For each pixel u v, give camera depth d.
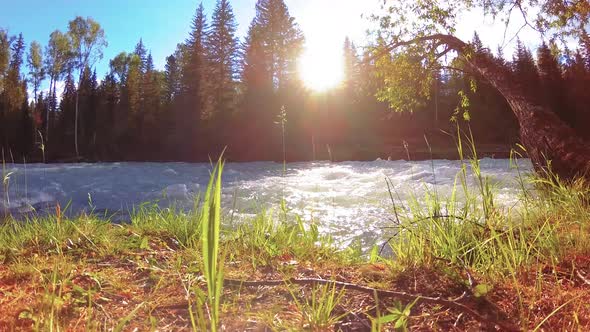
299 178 13.43
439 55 9.95
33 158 34.38
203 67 45.47
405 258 2.56
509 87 7.39
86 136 43.22
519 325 1.73
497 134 27.73
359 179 11.80
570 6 8.41
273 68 46.81
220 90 45.97
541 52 42.06
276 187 10.54
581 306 1.87
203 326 1.38
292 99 40.62
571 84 39.75
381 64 10.82
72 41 49.34
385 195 8.30
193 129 39.78
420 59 10.14
